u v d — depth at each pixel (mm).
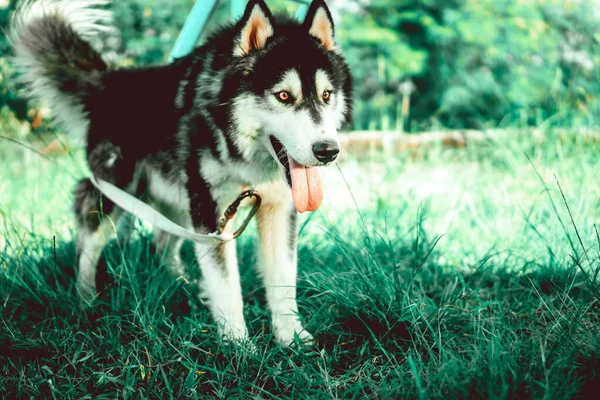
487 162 5926
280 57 2580
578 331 2438
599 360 2182
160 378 2373
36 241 3389
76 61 3451
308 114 2488
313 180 2537
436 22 8789
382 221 4078
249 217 2779
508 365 2102
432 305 2762
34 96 3564
